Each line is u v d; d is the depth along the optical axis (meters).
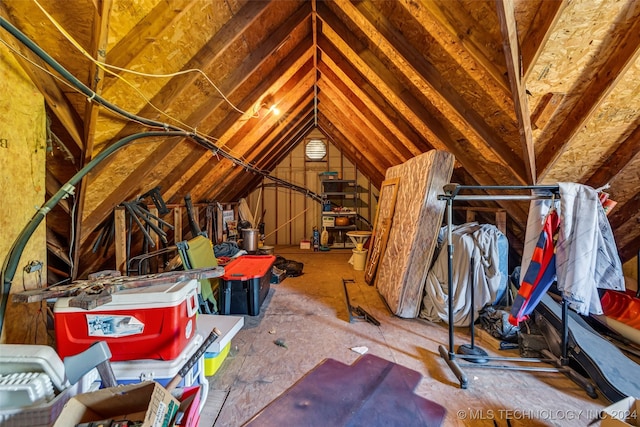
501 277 2.57
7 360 0.96
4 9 1.13
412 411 1.52
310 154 6.25
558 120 1.90
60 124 1.51
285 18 2.22
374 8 1.92
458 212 4.16
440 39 1.72
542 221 1.89
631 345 2.26
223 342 1.70
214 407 1.54
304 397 1.62
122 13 1.34
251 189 6.76
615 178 2.30
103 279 1.40
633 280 2.91
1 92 1.17
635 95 1.68
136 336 1.25
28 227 1.25
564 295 1.67
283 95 3.19
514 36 1.37
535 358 1.99
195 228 3.10
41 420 0.91
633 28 1.37
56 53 1.32
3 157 1.19
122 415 1.00
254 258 3.36
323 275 4.33
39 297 1.18
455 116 2.26
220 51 1.76
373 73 2.51
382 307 3.04
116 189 2.11
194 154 2.95
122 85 1.58
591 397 1.65
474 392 1.68
